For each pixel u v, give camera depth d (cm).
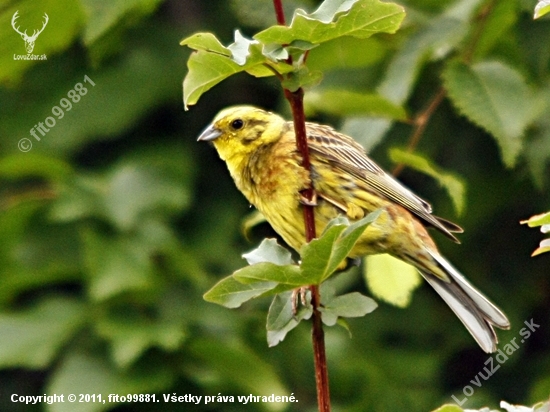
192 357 1130
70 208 1179
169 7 1337
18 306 1247
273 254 560
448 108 1266
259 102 1362
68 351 1148
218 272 1261
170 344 1096
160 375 1105
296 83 555
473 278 1386
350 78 1083
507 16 986
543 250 561
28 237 1225
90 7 941
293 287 544
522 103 913
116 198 1205
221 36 1320
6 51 969
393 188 820
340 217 527
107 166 1293
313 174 795
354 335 1298
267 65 559
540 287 1388
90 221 1206
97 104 1266
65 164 1205
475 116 912
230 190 1320
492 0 982
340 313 559
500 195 1326
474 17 996
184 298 1182
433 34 995
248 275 535
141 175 1238
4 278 1200
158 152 1288
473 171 1327
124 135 1312
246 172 816
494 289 1388
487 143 1313
